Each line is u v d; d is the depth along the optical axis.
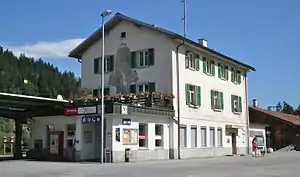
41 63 129.38
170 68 32.34
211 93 37.38
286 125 51.75
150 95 30.53
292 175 18.06
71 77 131.00
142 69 33.81
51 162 26.77
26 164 24.75
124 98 30.30
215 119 37.69
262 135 47.78
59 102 29.31
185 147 32.94
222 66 39.81
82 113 27.98
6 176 17.55
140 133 29.36
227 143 39.53
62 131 30.03
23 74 117.38
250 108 51.38
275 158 33.31
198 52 35.66
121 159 27.14
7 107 30.70
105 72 36.09
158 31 33.03
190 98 34.34
